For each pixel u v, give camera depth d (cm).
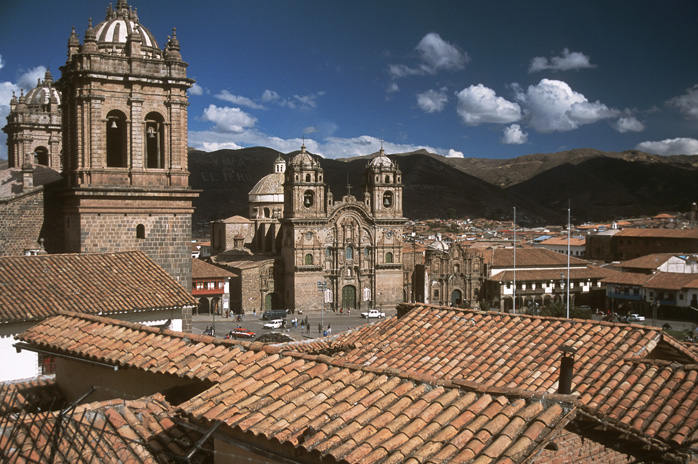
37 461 1405
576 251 19575
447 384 1432
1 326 2839
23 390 2247
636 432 1606
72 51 4781
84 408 1619
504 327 2294
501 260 14700
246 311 13238
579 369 1925
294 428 1332
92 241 4369
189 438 1588
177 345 1950
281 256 14100
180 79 4619
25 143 6531
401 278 14338
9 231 4459
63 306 3030
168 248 4612
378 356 2247
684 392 1731
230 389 1556
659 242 17025
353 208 13888
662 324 11262
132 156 4538
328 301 13738
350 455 1202
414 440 1236
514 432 1227
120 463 1464
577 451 1664
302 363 1648
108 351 2017
